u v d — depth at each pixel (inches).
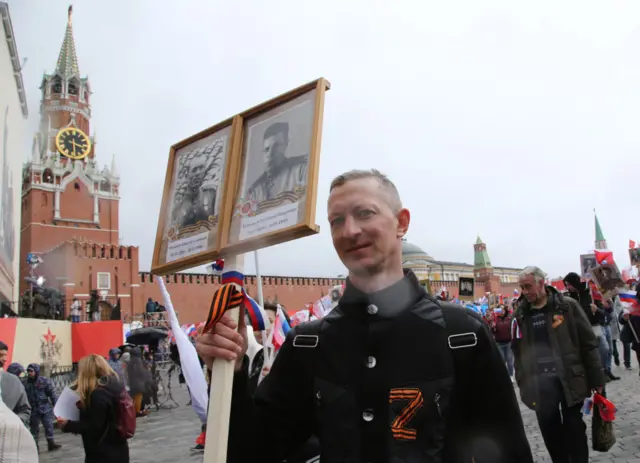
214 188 73.2
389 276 62.7
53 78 2497.5
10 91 921.5
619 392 347.9
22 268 2167.8
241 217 68.6
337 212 63.3
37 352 510.9
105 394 181.6
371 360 58.9
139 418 476.4
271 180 66.9
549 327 174.1
